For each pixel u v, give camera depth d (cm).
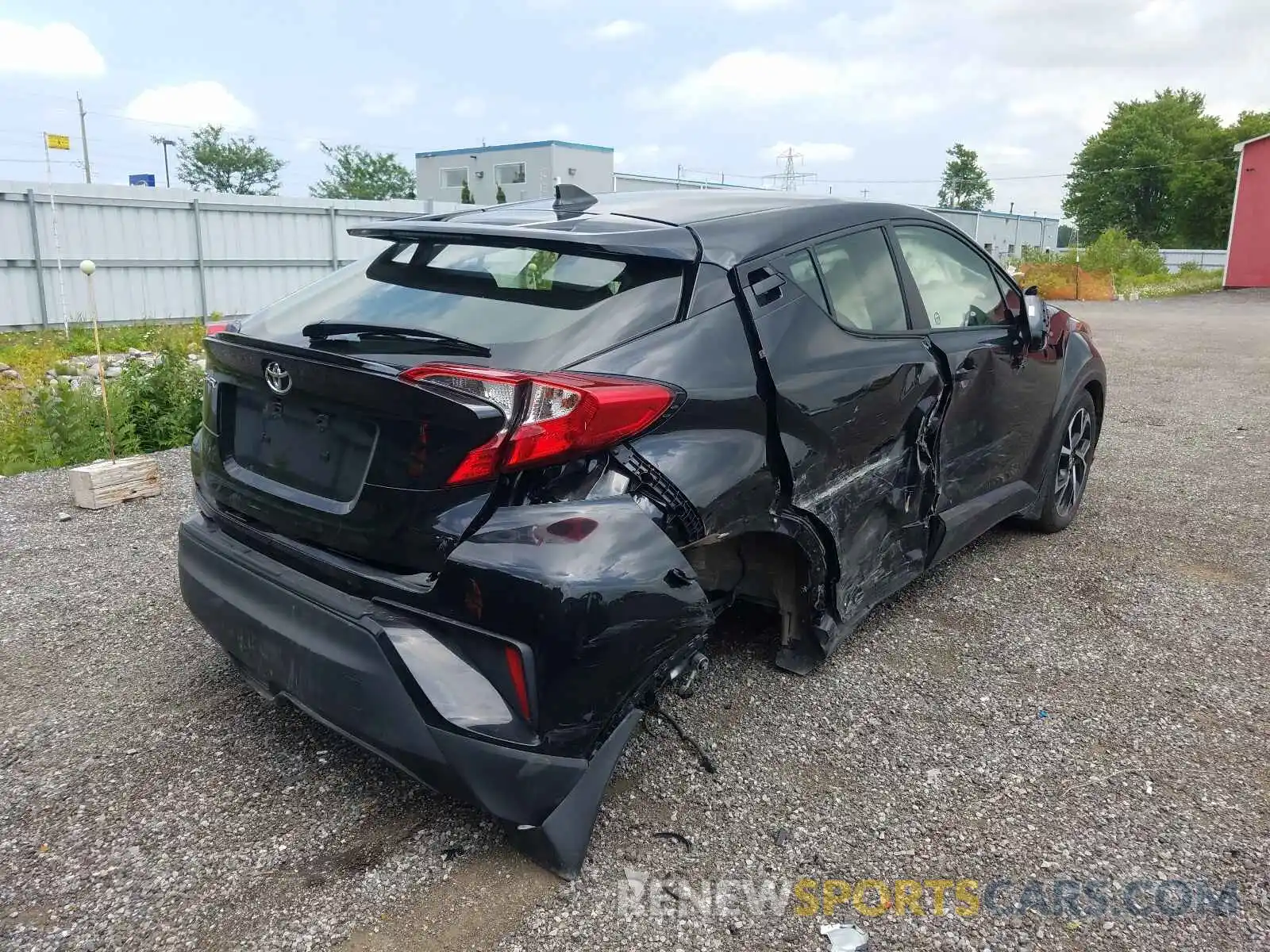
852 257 333
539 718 222
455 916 225
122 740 303
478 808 229
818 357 297
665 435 242
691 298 263
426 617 227
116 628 388
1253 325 1855
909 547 362
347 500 243
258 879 238
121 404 773
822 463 298
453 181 5438
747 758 290
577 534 222
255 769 287
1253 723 315
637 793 272
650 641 232
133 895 233
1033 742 302
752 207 318
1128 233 8250
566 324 241
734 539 308
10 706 325
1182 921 224
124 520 531
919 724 311
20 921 224
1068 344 478
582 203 322
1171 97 8556
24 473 650
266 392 262
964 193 9919
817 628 325
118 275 2014
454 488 221
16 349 1492
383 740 228
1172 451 711
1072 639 378
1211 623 394
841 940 218
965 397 378
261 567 264
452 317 249
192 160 7519
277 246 2300
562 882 236
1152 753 296
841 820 261
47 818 263
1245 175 3350
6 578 442
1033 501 466
